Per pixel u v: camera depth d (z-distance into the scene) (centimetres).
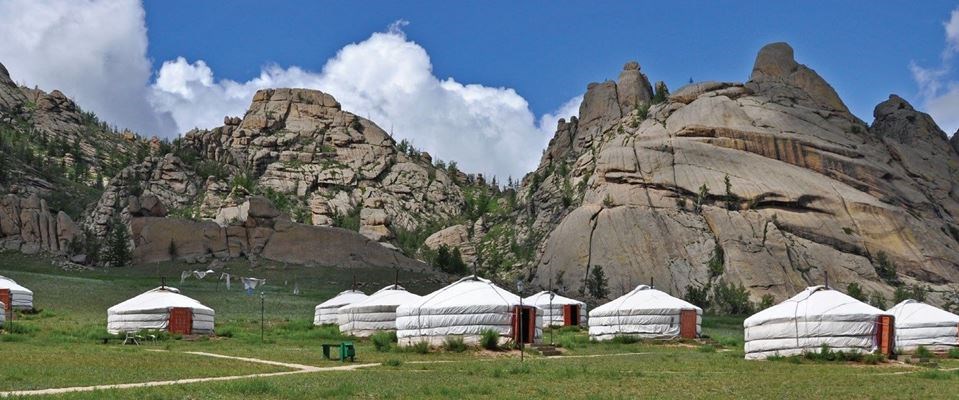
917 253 15700
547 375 3569
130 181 18962
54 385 2941
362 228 19725
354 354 4350
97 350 4434
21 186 18362
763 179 16512
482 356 4572
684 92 19425
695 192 16350
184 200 19788
